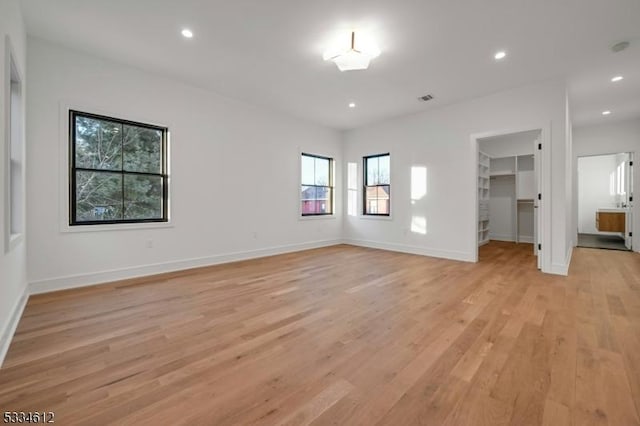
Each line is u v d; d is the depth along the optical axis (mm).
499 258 4848
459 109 4703
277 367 1681
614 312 2496
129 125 3639
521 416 1290
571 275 3744
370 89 4180
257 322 2303
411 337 2053
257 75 3756
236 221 4676
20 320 2312
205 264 4293
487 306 2648
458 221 4742
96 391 1458
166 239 3898
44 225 2996
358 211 6332
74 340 1994
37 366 1679
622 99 4461
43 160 2984
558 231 3797
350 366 1693
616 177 8062
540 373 1615
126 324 2256
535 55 3189
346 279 3568
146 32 2828
